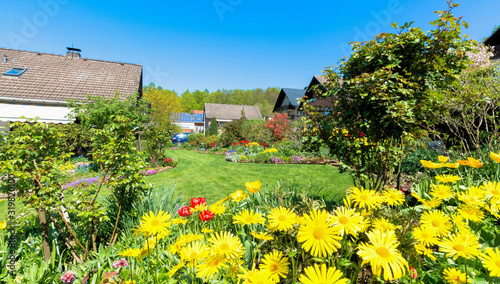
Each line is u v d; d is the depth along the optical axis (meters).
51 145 2.68
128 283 1.35
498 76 5.24
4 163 2.30
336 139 3.10
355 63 3.04
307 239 0.89
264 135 15.82
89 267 2.24
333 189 5.41
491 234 1.64
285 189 3.15
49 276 2.17
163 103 30.84
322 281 0.79
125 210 3.30
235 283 1.17
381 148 2.65
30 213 3.00
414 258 1.29
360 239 1.38
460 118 5.23
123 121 2.96
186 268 1.43
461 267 1.26
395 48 2.57
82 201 2.61
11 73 12.09
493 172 3.39
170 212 3.29
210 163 10.95
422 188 2.85
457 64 2.54
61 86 12.50
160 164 10.23
